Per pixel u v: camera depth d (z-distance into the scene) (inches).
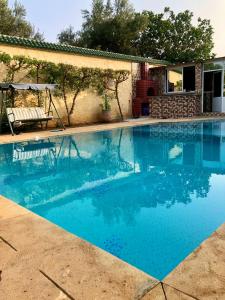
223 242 88.6
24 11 903.1
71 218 139.6
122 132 431.5
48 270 76.2
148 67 687.1
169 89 693.9
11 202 135.0
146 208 150.0
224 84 616.1
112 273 74.4
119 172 226.7
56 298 65.5
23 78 454.0
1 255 84.4
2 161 261.9
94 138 382.6
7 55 417.7
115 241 114.9
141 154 293.9
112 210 149.5
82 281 71.2
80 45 999.6
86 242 92.0
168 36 952.9
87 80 533.3
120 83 620.7
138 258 101.1
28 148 315.3
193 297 64.4
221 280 70.2
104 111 566.9
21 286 69.9
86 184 196.4
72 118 530.9
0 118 405.7
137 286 68.9
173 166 244.2
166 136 394.0
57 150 309.4
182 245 110.0
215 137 379.2
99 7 972.6
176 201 159.9
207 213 141.0
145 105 672.4
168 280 70.9
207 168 233.5
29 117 413.4
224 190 177.2
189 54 925.8
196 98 590.6
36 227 104.1
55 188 188.9
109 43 970.7
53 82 483.2
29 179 210.1
